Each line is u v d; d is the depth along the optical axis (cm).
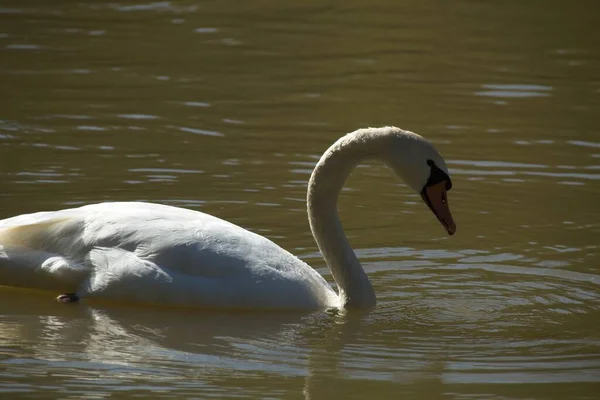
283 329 1077
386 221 1423
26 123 1792
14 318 1093
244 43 2433
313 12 2762
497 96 2056
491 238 1359
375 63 2298
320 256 1288
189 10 2734
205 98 2003
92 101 1947
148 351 1013
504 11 2788
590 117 1917
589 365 989
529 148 1742
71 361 984
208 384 937
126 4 2762
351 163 1138
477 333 1072
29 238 1152
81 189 1477
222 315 1108
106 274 1121
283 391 926
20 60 2208
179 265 1114
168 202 1442
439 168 1111
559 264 1273
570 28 2614
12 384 927
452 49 2417
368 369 979
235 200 1465
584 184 1570
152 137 1750
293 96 2042
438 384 943
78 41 2384
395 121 1889
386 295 1180
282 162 1644
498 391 930
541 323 1101
